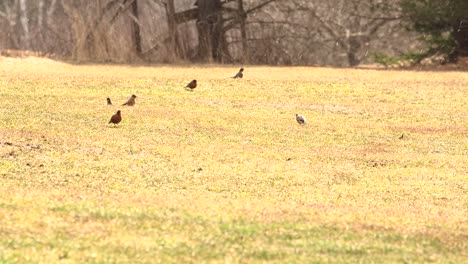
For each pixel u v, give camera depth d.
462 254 28.17
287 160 46.81
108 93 69.88
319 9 124.44
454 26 103.38
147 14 120.62
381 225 31.66
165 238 28.06
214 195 36.69
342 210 34.22
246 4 110.00
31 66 85.50
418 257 27.42
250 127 57.56
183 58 100.94
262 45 103.44
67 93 68.81
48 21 129.25
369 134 56.78
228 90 73.00
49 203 32.34
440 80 82.25
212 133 54.72
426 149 52.25
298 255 26.94
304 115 63.34
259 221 31.14
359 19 127.31
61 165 42.19
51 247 26.62
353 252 27.67
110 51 97.31
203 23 103.50
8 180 37.97
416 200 37.72
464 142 55.03
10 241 27.08
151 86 74.00
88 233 28.34
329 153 49.53
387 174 43.94
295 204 35.16
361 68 94.81
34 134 50.78
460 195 39.25
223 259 26.08
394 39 131.25
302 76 82.44
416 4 102.69
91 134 51.97
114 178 39.62
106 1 101.75
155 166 43.22
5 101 63.50
